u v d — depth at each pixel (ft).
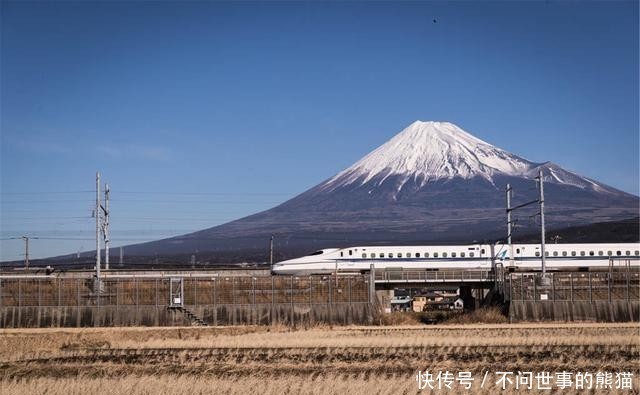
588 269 377.30
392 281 332.80
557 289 302.04
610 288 300.81
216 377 163.12
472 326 277.23
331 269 377.91
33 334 252.01
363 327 278.05
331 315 294.87
